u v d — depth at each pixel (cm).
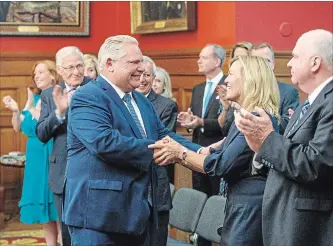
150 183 432
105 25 1040
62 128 562
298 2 822
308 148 354
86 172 415
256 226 409
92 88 421
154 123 452
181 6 888
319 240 364
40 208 701
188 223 527
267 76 415
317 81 370
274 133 365
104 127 409
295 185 365
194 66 885
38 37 1019
